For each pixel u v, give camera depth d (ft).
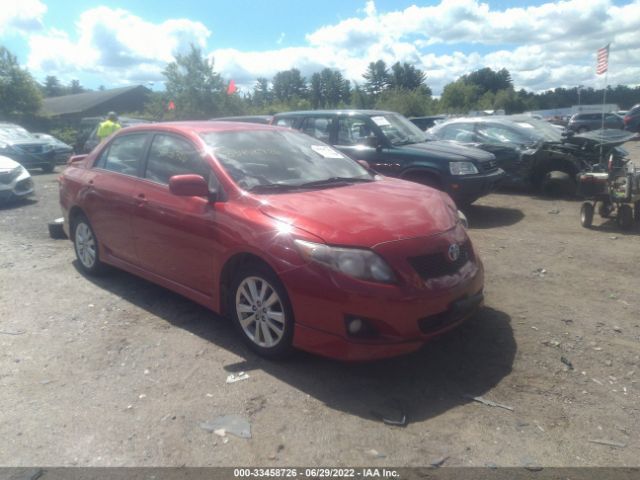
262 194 13.35
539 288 17.35
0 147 53.36
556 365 12.26
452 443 9.55
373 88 289.74
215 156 14.40
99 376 12.02
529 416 10.33
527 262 20.21
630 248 22.04
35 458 9.30
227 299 13.62
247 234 12.38
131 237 16.21
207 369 12.25
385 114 29.84
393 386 11.48
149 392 11.33
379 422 10.18
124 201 16.21
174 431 9.98
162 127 16.39
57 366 12.50
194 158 14.82
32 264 20.45
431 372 12.03
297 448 9.46
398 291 10.98
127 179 16.65
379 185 15.17
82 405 10.89
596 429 9.91
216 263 13.33
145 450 9.47
